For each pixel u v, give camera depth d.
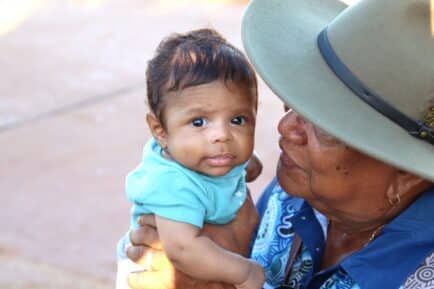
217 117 2.13
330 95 2.01
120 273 2.42
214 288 2.22
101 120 8.19
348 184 2.10
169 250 2.17
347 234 2.34
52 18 11.76
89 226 6.20
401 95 1.97
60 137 7.75
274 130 7.84
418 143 1.96
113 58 10.13
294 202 2.51
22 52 10.25
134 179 2.24
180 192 2.15
